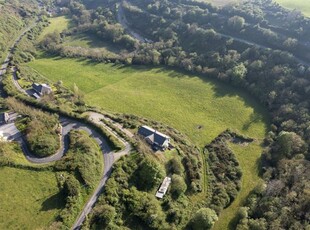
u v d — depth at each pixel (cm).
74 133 11381
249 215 9800
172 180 10219
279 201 9856
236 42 19125
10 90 14038
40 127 11338
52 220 8412
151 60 18825
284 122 13575
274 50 17562
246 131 13762
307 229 8731
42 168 9850
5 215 8512
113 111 14000
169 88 16462
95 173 9831
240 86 16538
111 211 8569
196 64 18312
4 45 19250
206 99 15650
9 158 10031
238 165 11775
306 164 11181
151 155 10706
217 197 10350
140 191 9644
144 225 8975
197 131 13488
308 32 18375
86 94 15438
